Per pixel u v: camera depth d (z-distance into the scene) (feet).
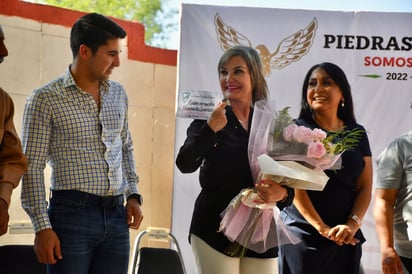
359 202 14.74
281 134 12.44
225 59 13.79
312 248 14.15
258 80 13.83
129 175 12.34
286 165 12.27
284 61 16.62
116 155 11.56
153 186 18.71
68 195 11.08
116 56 11.50
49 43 17.08
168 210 18.85
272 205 12.30
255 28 16.63
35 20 16.84
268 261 12.73
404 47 16.66
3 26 16.28
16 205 16.43
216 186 12.67
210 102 16.42
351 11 16.67
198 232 12.67
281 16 16.66
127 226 11.76
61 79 11.39
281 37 16.63
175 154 16.57
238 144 12.75
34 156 10.97
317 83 15.99
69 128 11.12
